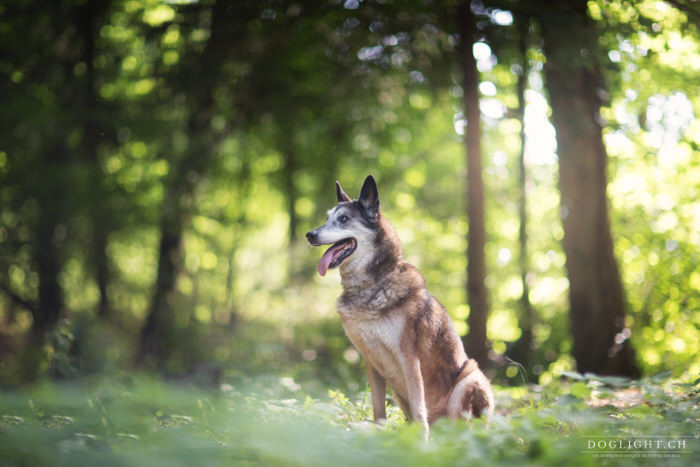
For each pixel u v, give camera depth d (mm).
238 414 4406
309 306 15820
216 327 14680
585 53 9016
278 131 15008
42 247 14078
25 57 13219
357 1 11539
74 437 3502
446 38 12156
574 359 9766
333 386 9086
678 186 13766
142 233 16062
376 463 3281
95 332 11969
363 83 13609
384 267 5234
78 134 13953
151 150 14289
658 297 12969
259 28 12078
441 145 17344
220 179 16266
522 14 9297
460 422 4258
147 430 3924
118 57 14164
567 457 3717
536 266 15328
